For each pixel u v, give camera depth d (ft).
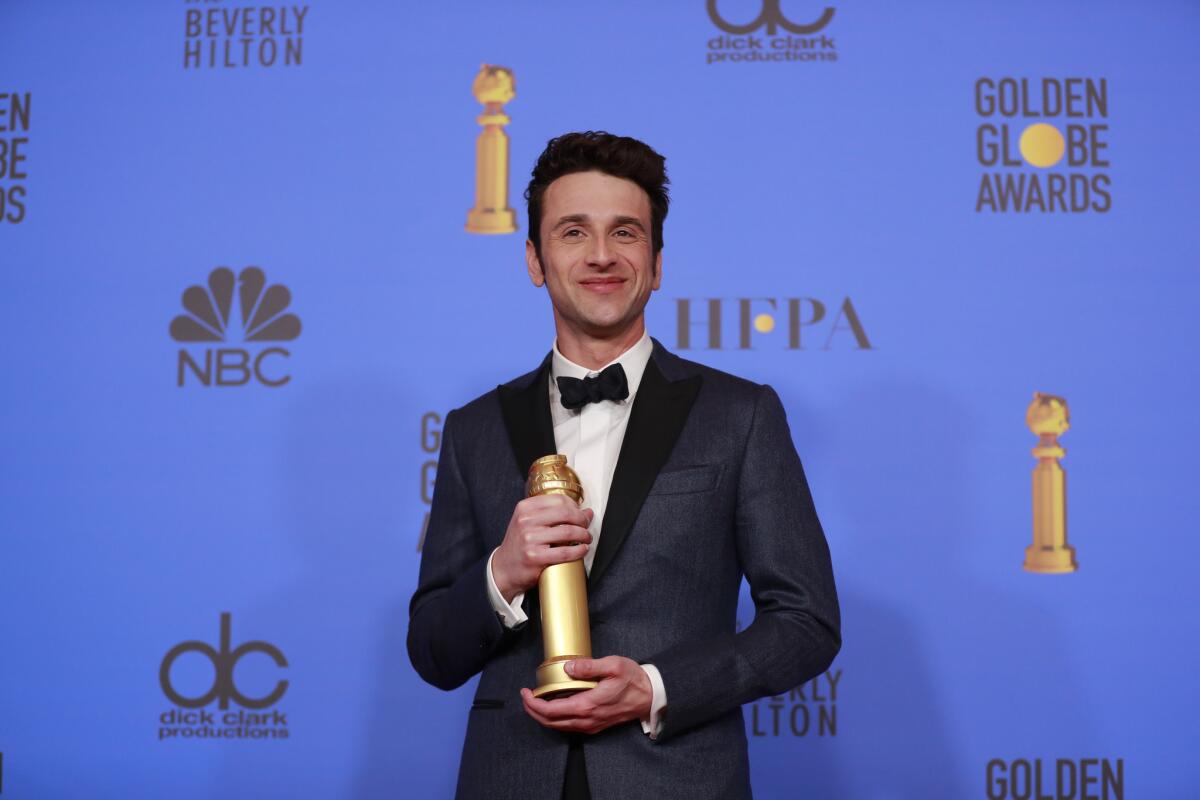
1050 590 29.37
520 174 31.40
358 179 31.48
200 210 31.50
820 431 30.07
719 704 16.94
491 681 18.24
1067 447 29.78
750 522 18.51
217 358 30.99
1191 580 29.32
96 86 31.99
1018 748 28.94
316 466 30.48
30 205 31.63
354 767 29.50
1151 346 30.12
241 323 31.07
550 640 16.37
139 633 30.07
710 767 17.30
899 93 31.22
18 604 30.22
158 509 30.45
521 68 31.65
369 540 30.22
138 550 30.32
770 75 31.40
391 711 29.63
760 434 18.84
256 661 29.89
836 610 18.35
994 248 30.55
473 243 31.19
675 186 31.04
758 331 30.50
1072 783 28.81
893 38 31.37
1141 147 30.81
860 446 29.96
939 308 30.40
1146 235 30.50
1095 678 29.07
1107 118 30.96
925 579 29.50
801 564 18.25
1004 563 29.50
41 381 30.99
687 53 31.58
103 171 31.71
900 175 30.91
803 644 17.54
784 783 28.96
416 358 30.81
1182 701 28.91
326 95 31.76
